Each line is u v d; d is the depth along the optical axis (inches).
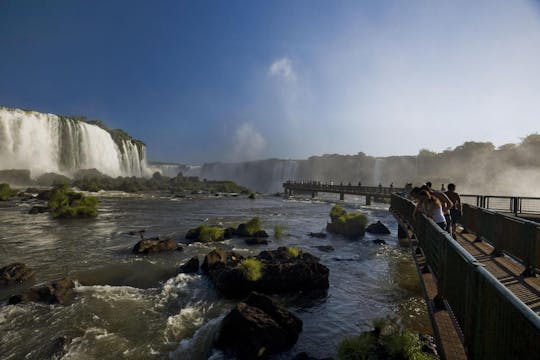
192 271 451.8
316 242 693.3
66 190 1441.9
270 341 249.6
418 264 321.1
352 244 681.6
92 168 2625.5
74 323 290.5
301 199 2155.5
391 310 335.6
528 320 88.7
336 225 820.0
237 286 366.9
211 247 610.5
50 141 2397.9
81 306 327.0
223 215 1158.3
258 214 1211.2
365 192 1717.5
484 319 127.5
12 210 1093.8
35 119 2287.2
